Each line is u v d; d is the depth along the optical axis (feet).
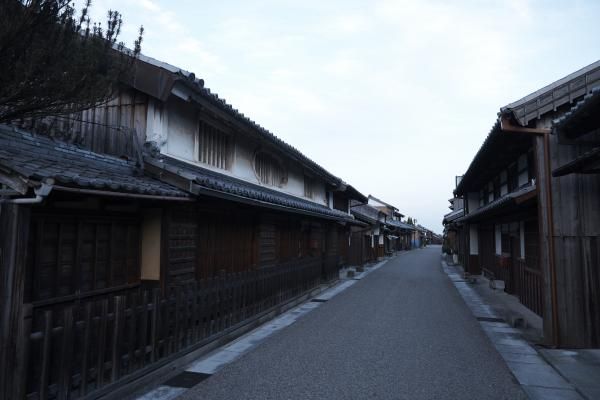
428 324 32.32
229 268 30.71
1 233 12.84
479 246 71.72
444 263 111.96
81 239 17.94
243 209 33.24
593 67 25.68
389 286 58.54
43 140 18.37
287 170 48.98
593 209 25.21
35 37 12.14
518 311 37.40
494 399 17.16
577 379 19.04
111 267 19.70
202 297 23.30
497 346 25.66
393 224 151.43
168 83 23.18
